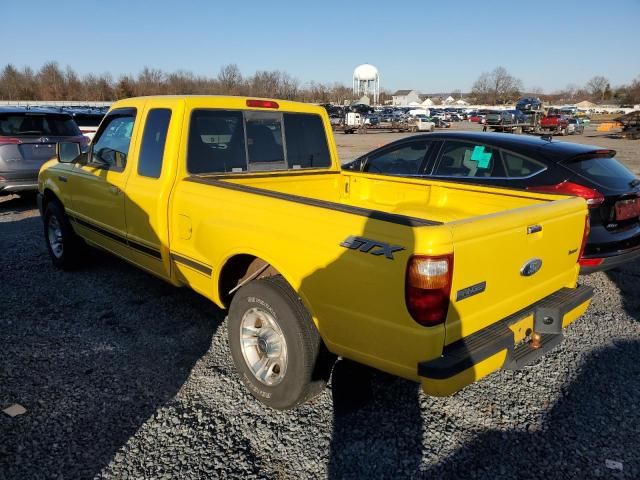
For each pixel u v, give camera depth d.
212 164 4.27
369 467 2.86
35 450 2.90
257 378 3.38
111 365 3.86
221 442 3.03
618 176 5.21
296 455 2.94
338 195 5.29
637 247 5.08
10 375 3.69
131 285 5.50
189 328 4.50
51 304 4.98
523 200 3.75
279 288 3.13
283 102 4.80
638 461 2.93
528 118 39.62
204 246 3.66
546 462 2.91
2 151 8.88
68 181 5.41
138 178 4.32
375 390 3.60
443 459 2.93
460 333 2.65
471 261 2.59
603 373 3.85
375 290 2.62
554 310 3.11
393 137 35.72
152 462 2.85
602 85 134.75
